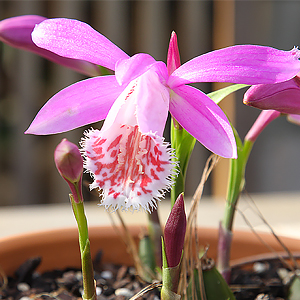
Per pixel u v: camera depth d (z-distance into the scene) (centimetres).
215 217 54
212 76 32
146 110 33
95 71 39
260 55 32
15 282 40
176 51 33
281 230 48
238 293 39
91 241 42
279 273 41
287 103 33
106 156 34
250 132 37
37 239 41
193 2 80
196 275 35
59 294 38
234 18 78
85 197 82
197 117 33
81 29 33
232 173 37
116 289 39
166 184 33
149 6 80
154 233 39
